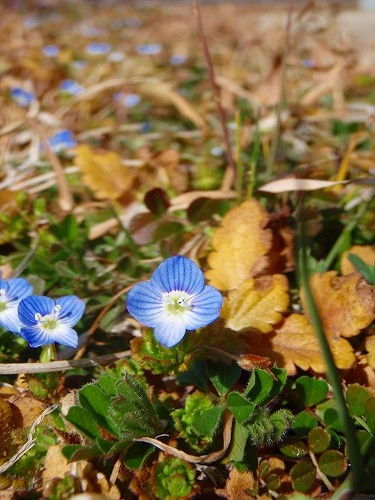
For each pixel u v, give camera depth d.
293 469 0.07
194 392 0.08
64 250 0.10
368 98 0.21
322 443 0.07
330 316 0.08
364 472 0.06
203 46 0.11
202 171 0.14
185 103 0.17
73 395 0.07
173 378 0.08
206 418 0.07
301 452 0.07
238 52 0.28
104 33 0.34
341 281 0.08
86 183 0.12
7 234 0.10
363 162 0.13
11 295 0.08
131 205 0.12
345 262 0.09
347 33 0.31
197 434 0.07
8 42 0.28
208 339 0.07
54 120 0.16
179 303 0.07
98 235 0.11
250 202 0.09
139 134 0.18
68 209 0.12
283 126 0.15
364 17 0.38
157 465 0.07
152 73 0.24
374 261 0.09
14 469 0.07
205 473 0.07
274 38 0.29
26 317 0.07
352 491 0.06
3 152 0.13
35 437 0.07
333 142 0.16
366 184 0.09
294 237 0.09
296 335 0.08
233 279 0.08
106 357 0.08
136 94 0.20
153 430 0.07
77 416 0.07
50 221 0.10
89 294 0.09
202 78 0.24
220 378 0.07
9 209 0.10
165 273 0.07
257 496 0.06
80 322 0.09
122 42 0.33
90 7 0.49
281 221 0.09
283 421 0.07
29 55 0.25
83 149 0.13
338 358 0.08
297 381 0.07
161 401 0.08
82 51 0.29
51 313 0.07
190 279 0.07
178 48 0.30
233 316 0.08
